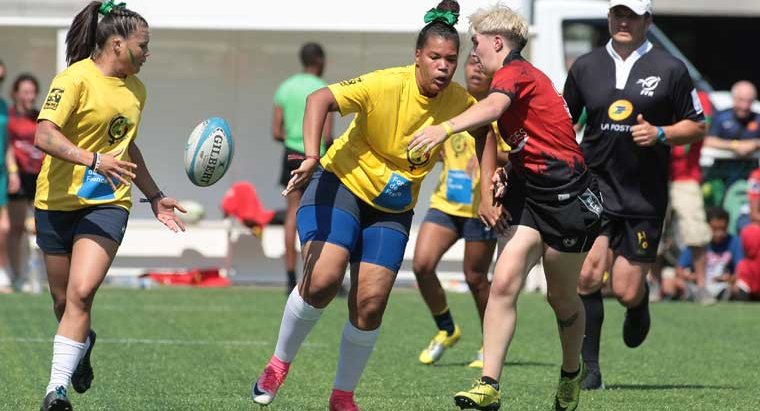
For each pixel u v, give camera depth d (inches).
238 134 2231.8
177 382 1112.2
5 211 1994.3
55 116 832.3
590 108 1111.6
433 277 1256.2
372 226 864.9
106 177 826.8
